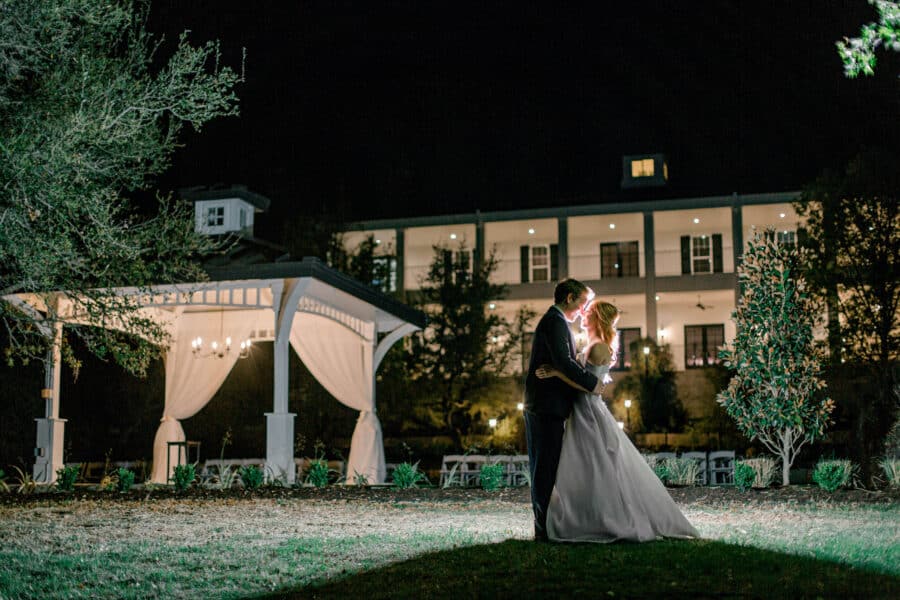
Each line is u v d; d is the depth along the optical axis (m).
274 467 16.97
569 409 6.68
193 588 5.90
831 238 22.30
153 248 13.18
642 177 34.50
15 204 10.17
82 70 11.20
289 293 17.33
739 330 13.38
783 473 13.18
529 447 6.76
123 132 11.20
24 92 11.05
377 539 7.78
